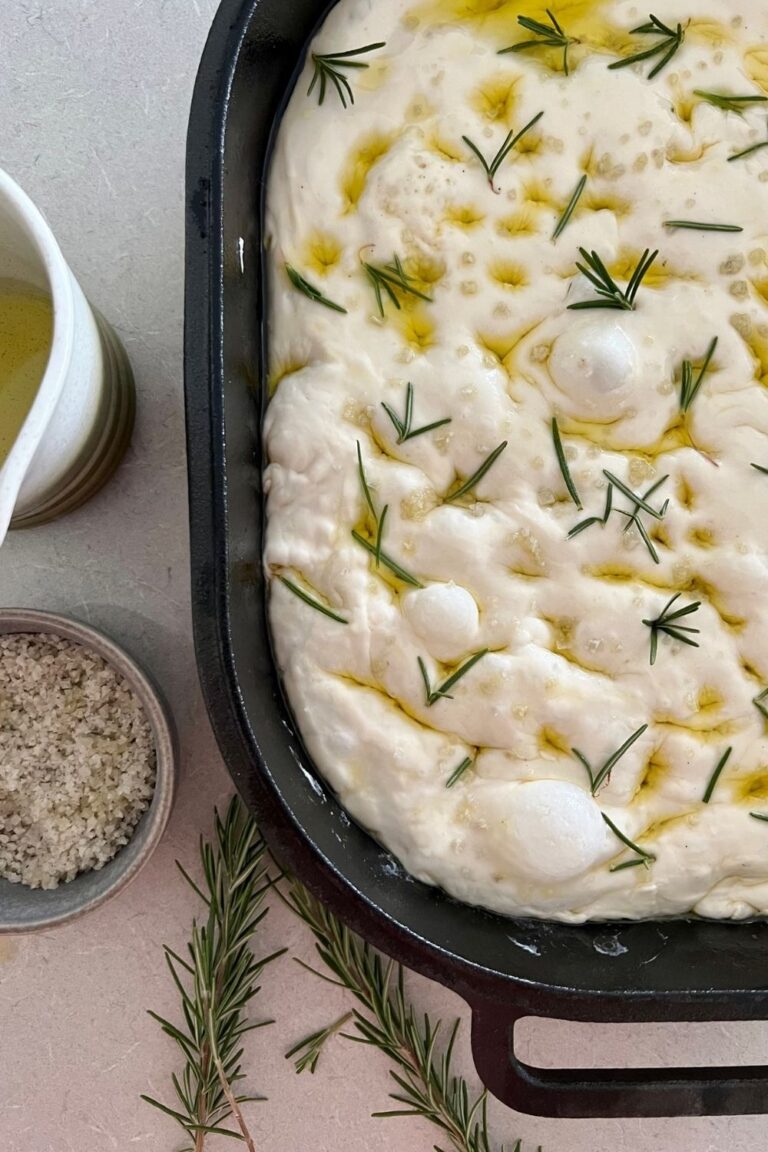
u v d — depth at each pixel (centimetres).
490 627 40
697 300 41
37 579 48
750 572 40
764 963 42
